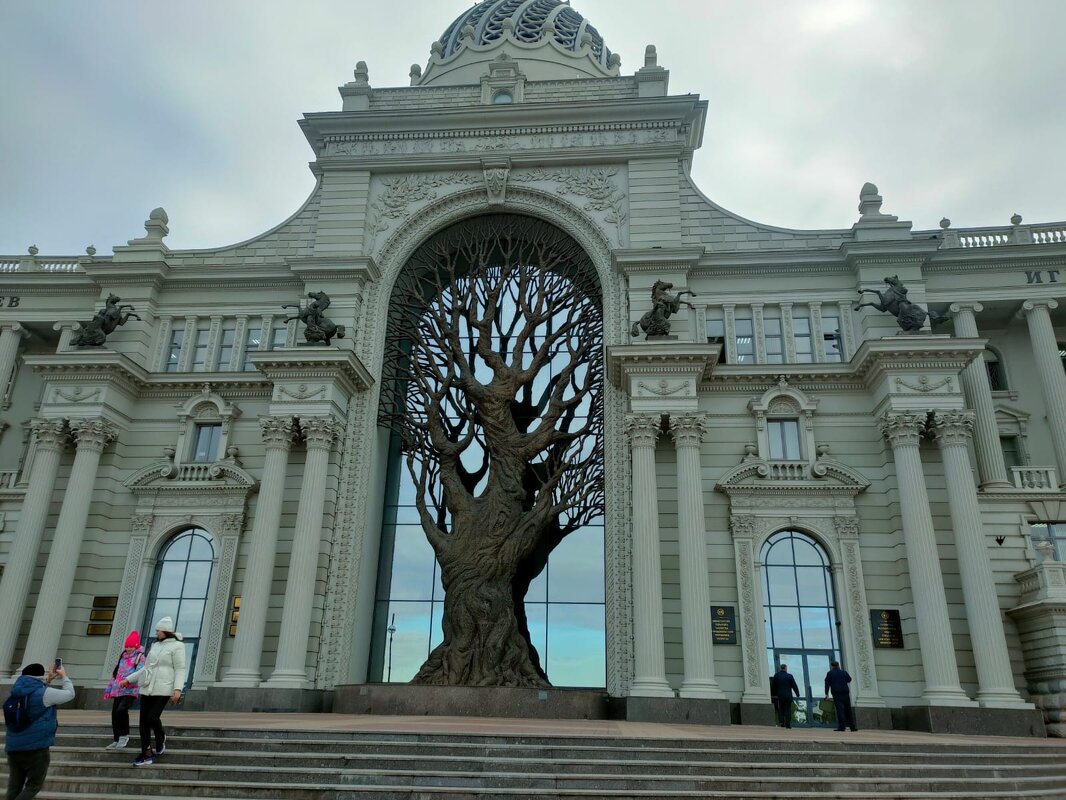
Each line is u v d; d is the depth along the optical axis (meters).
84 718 20.80
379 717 25.12
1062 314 34.34
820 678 28.41
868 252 32.78
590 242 35.44
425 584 33.09
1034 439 33.09
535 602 31.89
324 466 30.75
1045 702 26.28
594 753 15.62
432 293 37.03
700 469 29.78
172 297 36.19
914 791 14.47
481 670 29.11
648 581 28.12
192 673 30.00
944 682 26.09
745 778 14.18
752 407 31.62
